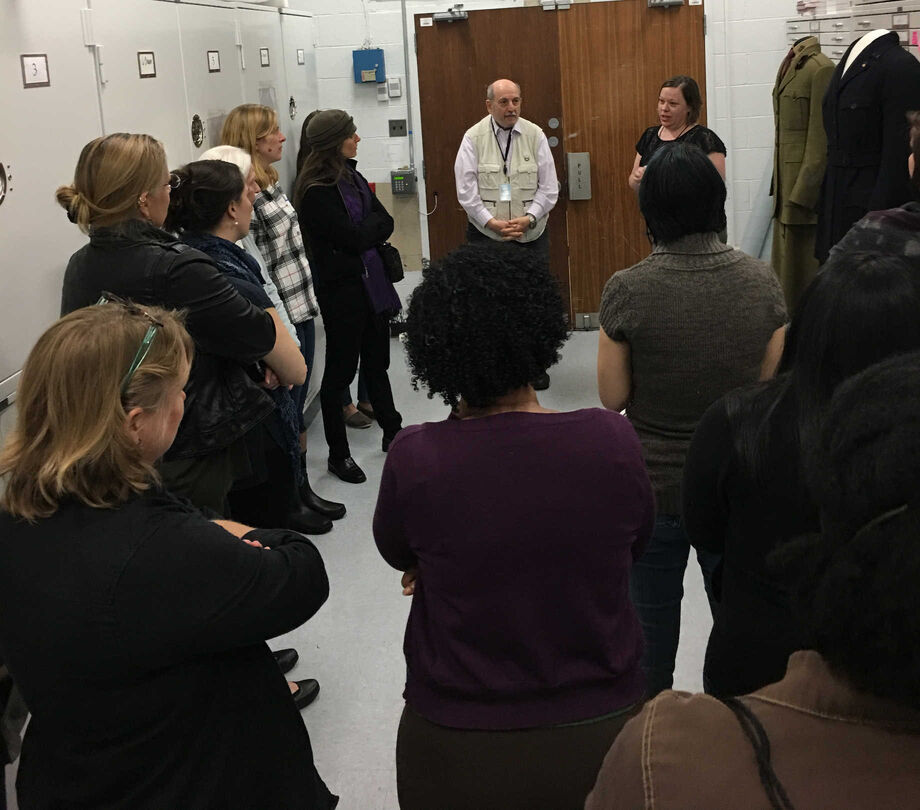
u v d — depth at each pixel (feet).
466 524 4.37
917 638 2.02
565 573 4.39
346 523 13.19
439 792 4.50
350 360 14.08
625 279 6.84
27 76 8.58
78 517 4.08
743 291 6.71
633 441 4.56
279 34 17.10
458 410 4.83
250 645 4.61
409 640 4.76
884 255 4.33
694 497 5.17
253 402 7.97
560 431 4.47
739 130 20.84
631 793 2.34
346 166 13.87
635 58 20.51
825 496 2.28
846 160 14.25
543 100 20.84
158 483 4.33
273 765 4.70
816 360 4.25
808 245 16.85
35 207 8.70
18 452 4.15
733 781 2.22
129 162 7.15
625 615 4.65
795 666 2.39
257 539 4.75
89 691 4.11
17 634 4.07
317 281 13.70
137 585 3.99
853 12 16.22
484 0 20.63
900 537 2.05
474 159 17.67
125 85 10.48
